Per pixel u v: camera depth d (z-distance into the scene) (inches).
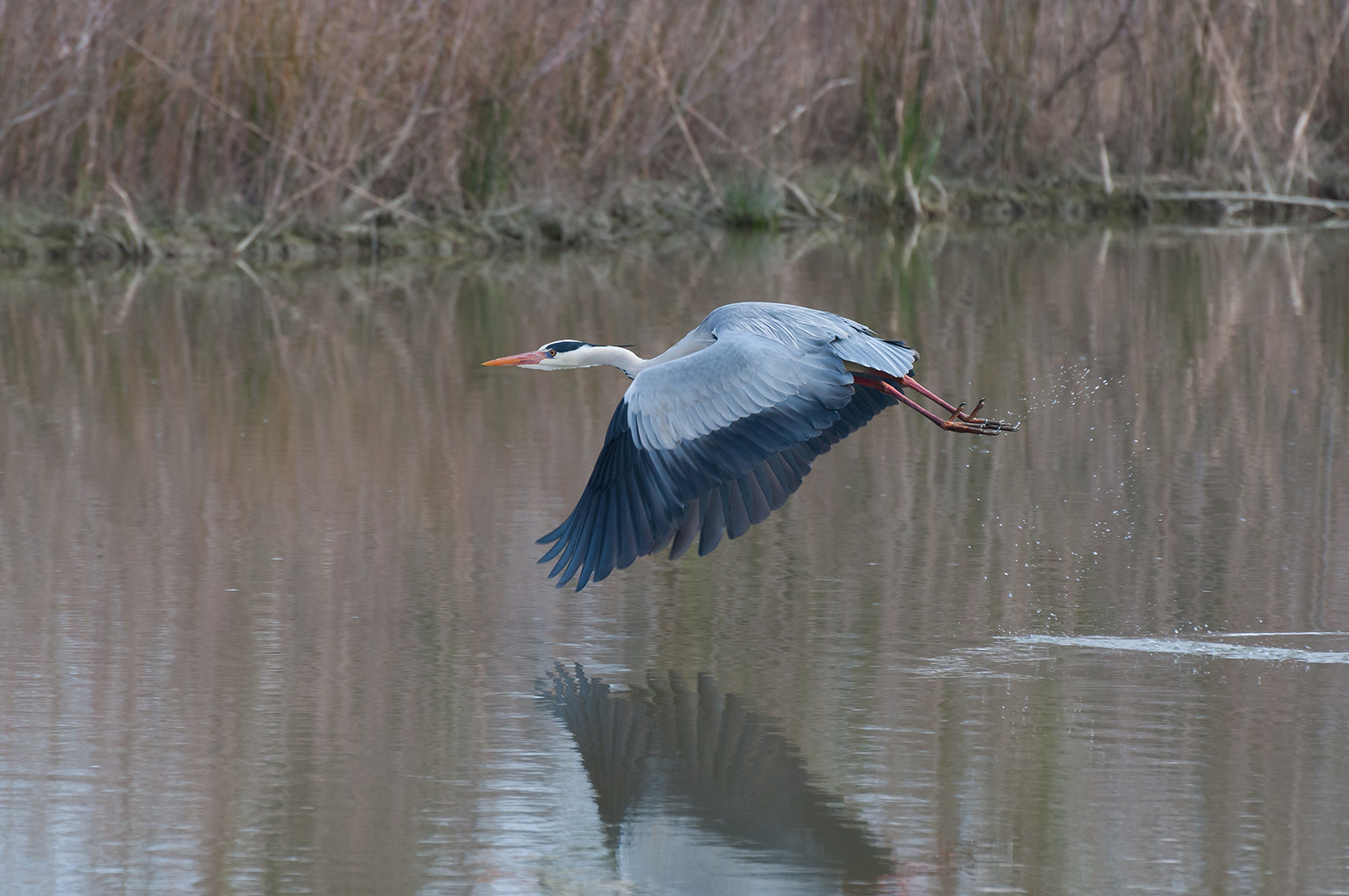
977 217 1214.3
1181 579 441.4
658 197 1145.4
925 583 438.9
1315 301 869.2
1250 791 308.2
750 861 282.0
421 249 1042.7
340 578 437.4
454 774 316.8
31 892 268.1
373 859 281.3
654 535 308.7
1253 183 1222.9
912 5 1163.3
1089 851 284.7
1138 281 934.4
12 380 679.7
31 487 522.6
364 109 1027.3
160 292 894.4
